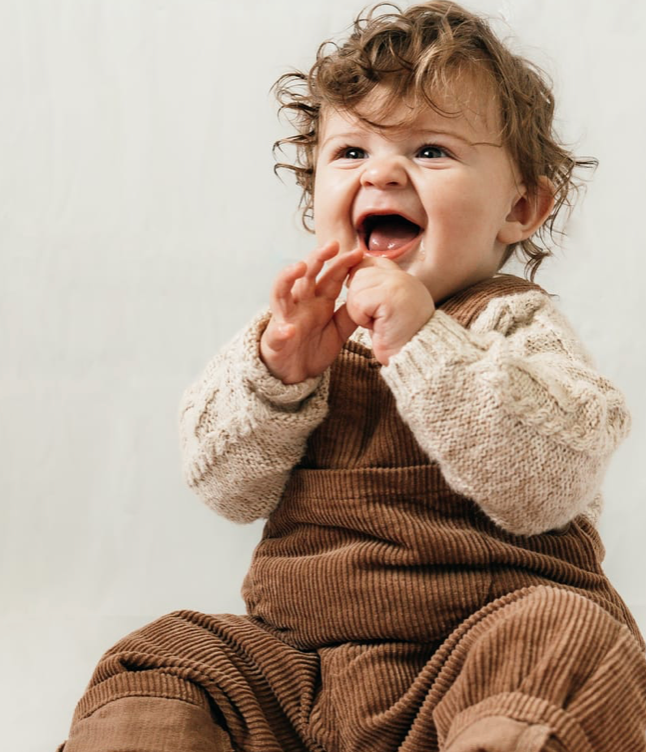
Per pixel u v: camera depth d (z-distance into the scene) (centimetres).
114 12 174
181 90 173
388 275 98
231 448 106
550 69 169
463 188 111
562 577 102
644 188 169
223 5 173
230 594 166
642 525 165
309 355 103
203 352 171
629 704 82
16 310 171
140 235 172
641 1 169
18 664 150
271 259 171
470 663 84
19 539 168
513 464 93
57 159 173
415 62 112
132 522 168
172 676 98
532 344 105
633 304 169
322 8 173
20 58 174
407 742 91
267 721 101
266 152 172
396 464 103
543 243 153
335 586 100
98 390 170
